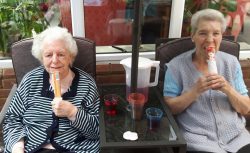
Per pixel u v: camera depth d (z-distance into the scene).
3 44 1.88
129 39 2.01
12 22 1.81
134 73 1.33
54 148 1.38
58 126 1.40
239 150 1.32
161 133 1.24
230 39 1.80
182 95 1.45
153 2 1.88
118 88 1.65
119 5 1.88
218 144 1.41
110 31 1.96
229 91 1.41
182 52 1.67
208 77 1.36
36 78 1.45
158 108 1.43
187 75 1.49
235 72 1.51
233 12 1.99
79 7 1.80
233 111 1.50
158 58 1.66
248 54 2.07
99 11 1.88
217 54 1.53
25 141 1.41
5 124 1.45
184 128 1.48
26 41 1.60
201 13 1.43
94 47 1.61
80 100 1.43
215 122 1.45
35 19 1.83
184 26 1.98
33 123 1.42
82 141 1.43
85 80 1.47
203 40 1.42
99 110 1.43
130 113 1.37
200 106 1.47
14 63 1.61
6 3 1.76
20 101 1.45
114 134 1.23
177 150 1.22
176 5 1.87
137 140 1.19
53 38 1.36
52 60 1.35
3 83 1.90
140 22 1.22
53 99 1.37
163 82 1.61
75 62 1.61
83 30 1.88
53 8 1.83
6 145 1.40
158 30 1.98
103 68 1.93
